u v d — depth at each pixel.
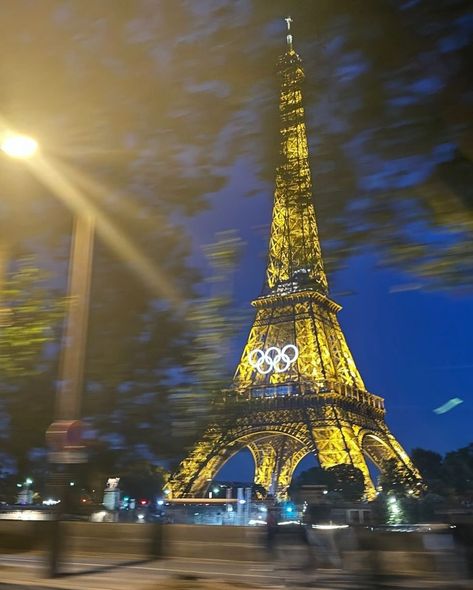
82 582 15.12
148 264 14.06
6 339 13.45
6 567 17.89
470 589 13.12
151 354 14.23
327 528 17.09
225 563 19.28
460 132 6.88
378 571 15.34
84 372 14.77
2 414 14.77
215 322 13.56
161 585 14.54
